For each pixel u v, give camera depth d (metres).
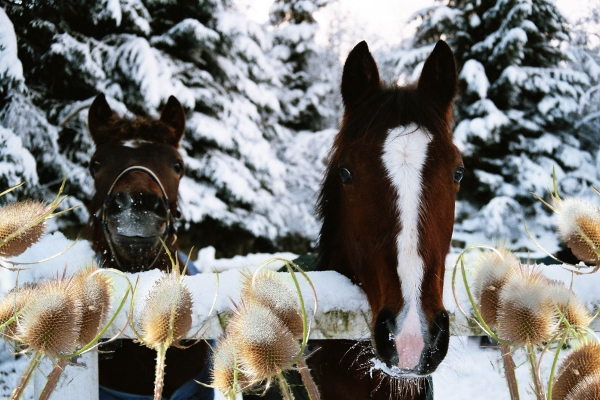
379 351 1.58
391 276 1.62
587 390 0.82
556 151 12.02
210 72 12.29
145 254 3.08
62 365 0.90
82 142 9.88
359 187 1.80
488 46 12.16
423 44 13.17
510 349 0.98
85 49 10.19
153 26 11.73
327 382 2.14
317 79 16.42
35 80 10.20
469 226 11.36
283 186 12.75
